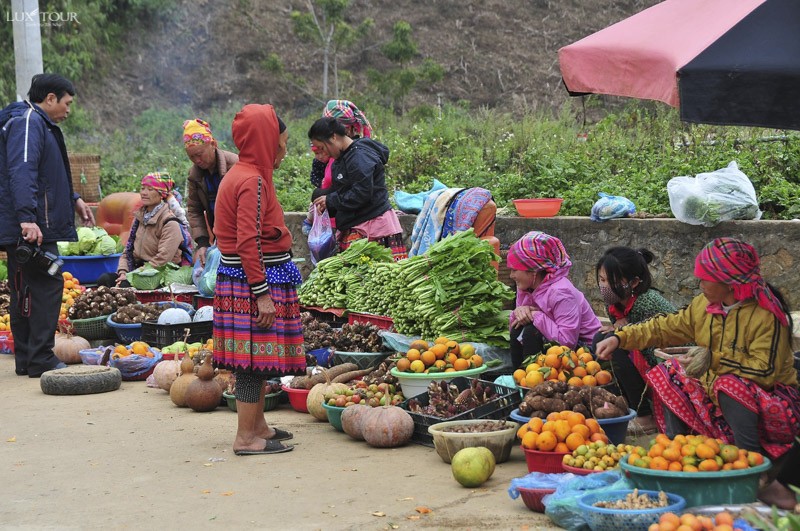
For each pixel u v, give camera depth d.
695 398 4.43
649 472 3.87
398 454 5.36
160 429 6.14
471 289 6.64
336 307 8.05
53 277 8.05
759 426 4.19
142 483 4.91
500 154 12.09
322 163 8.56
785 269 6.70
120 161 21.05
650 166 10.05
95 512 4.45
